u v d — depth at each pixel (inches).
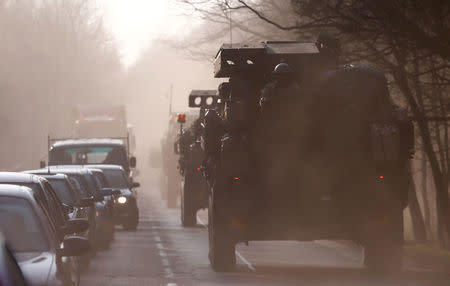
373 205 1456.7
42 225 768.9
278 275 1481.3
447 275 1455.5
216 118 1524.4
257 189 1476.4
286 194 1473.9
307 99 1437.0
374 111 1427.2
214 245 1496.1
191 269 1592.0
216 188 1482.5
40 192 927.7
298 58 1581.0
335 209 1467.8
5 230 753.0
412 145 1437.0
